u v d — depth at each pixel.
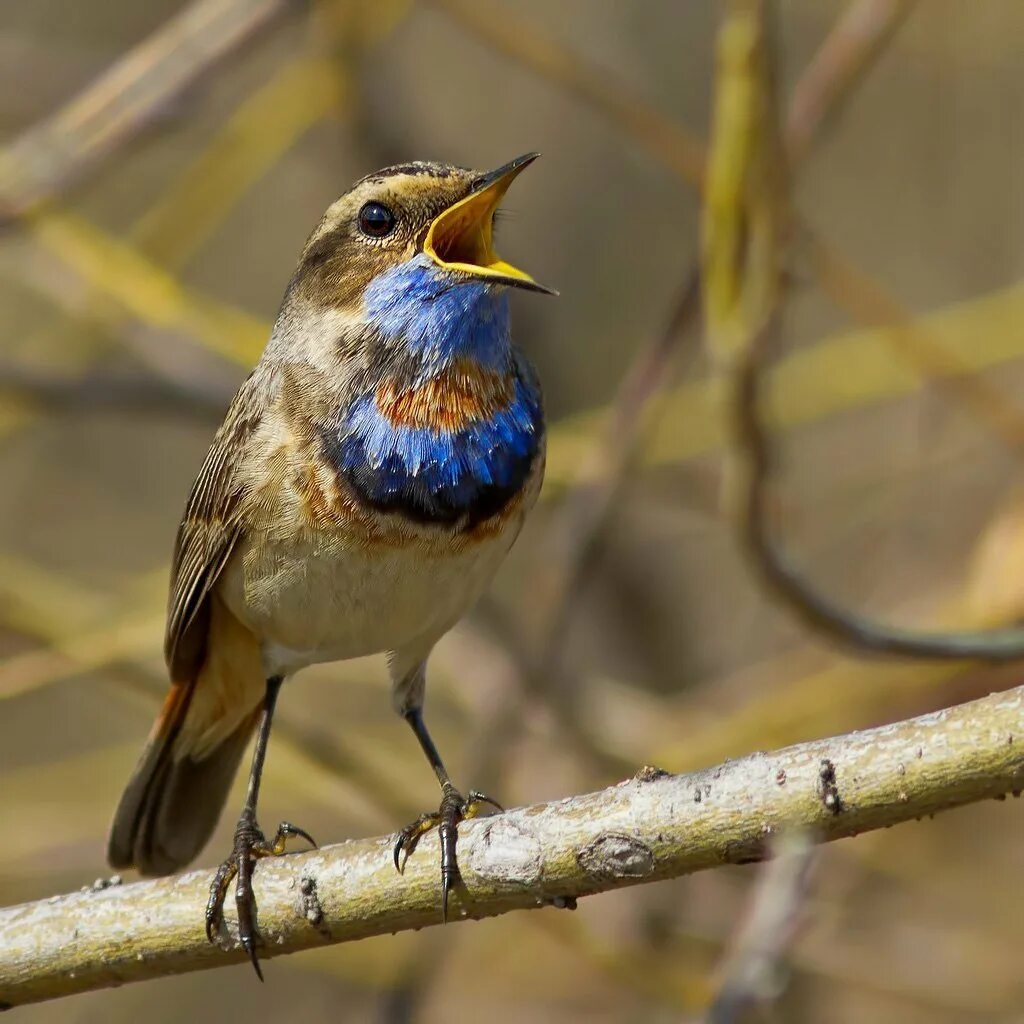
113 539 17.38
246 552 9.05
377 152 14.64
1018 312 13.09
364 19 13.27
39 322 16.08
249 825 8.77
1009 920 13.21
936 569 14.47
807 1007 12.72
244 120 13.60
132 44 17.06
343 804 13.23
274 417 8.97
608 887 7.02
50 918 7.81
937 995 12.70
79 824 13.87
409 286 8.82
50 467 17.48
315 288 9.20
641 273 16.69
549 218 16.89
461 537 8.79
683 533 15.73
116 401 12.92
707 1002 9.58
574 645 15.74
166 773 10.15
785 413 13.36
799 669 14.13
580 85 11.55
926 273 16.02
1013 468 14.69
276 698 9.46
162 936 7.71
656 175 16.81
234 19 11.24
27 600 12.60
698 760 12.41
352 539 8.73
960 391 12.25
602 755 12.55
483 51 17.22
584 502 12.15
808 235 11.40
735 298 8.89
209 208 13.93
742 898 12.88
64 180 11.25
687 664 15.84
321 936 7.57
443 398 8.79
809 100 10.58
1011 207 15.84
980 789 6.45
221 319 13.16
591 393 16.33
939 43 15.45
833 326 15.88
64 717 16.58
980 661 10.00
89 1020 14.95
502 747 12.21
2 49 15.04
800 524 15.02
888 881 13.38
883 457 15.33
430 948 12.20
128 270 12.78
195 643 9.80
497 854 7.18
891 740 6.60
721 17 16.23
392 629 9.07
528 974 14.27
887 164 16.30
